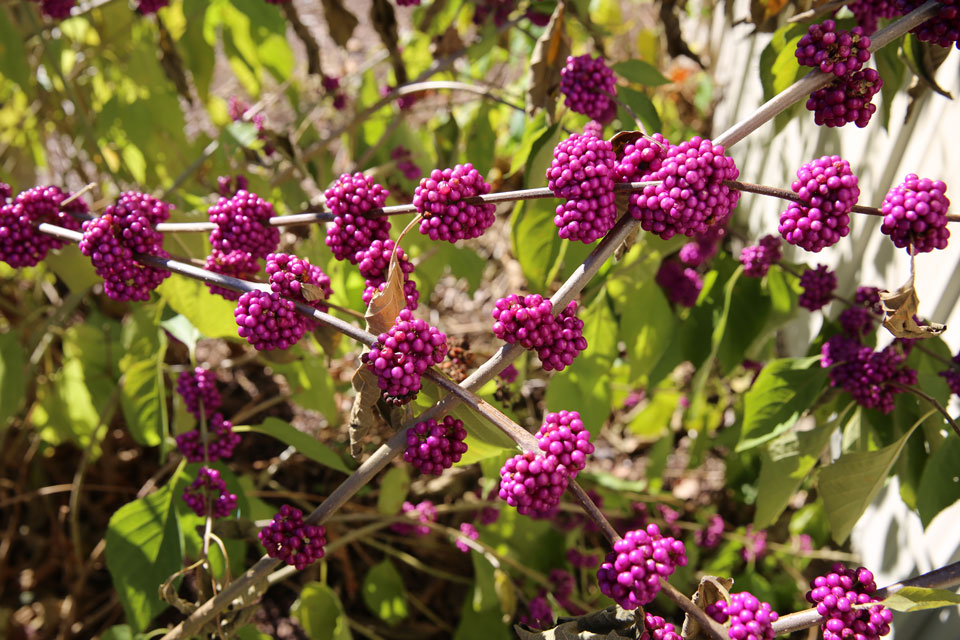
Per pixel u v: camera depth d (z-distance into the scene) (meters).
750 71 3.68
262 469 3.06
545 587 2.53
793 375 1.96
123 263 1.45
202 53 2.85
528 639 1.25
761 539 2.73
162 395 2.19
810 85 1.20
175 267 1.41
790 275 2.24
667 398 2.84
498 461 2.30
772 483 1.99
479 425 1.30
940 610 2.09
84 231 1.55
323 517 1.32
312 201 2.23
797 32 1.70
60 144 3.32
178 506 1.85
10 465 3.07
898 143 2.45
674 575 2.61
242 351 3.29
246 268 1.56
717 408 3.20
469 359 1.72
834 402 2.08
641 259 2.24
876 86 1.20
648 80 2.07
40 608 2.76
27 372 2.74
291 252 2.52
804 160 3.15
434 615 2.80
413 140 2.74
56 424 2.71
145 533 1.78
